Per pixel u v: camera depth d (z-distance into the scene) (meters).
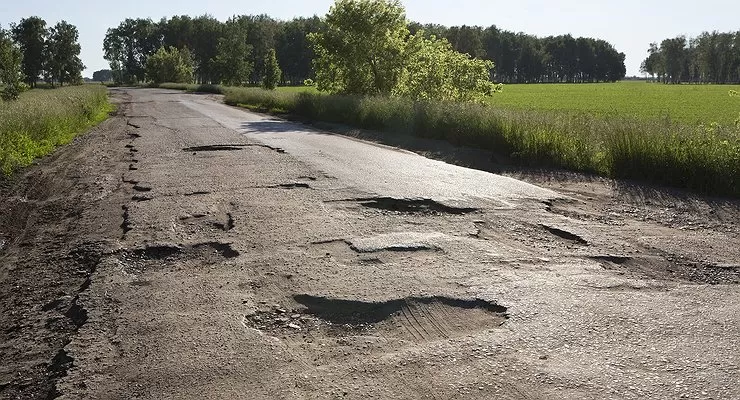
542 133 12.79
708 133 10.13
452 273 5.26
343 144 15.52
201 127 20.80
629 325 4.16
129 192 9.52
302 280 5.14
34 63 90.31
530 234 6.68
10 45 37.22
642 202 8.58
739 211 7.97
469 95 23.78
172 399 3.30
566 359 3.65
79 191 9.98
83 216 8.11
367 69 26.91
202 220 7.43
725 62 122.00
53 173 12.04
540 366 3.56
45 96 26.64
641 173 10.46
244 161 12.30
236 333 4.14
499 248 6.08
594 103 46.91
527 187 9.45
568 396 3.21
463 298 4.67
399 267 5.44
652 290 4.90
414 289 4.87
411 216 7.47
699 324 4.18
